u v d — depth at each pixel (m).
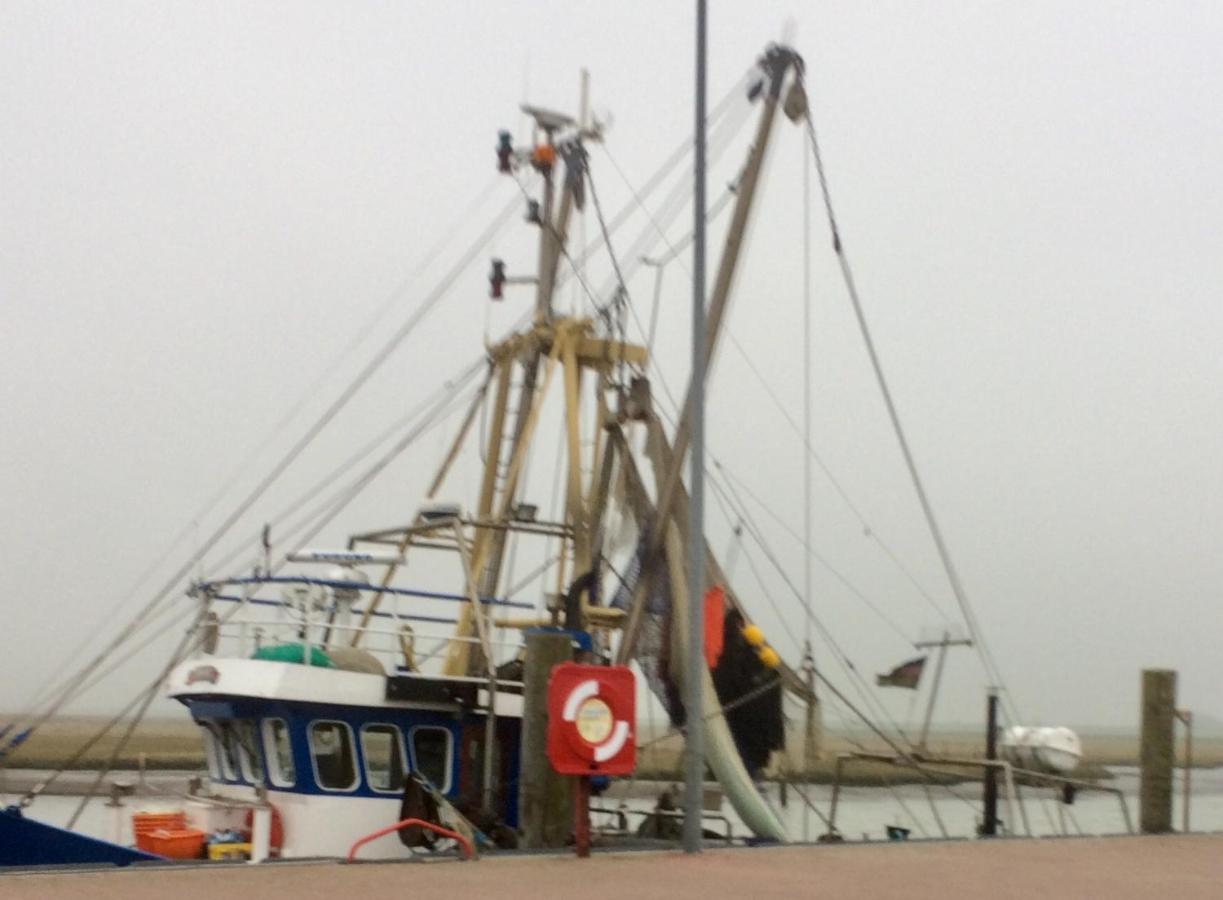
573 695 11.27
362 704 16.19
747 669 19.06
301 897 8.94
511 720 17.52
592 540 21.55
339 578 16.97
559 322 21.47
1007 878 11.23
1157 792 17.22
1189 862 13.11
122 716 17.53
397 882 9.79
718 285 19.95
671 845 14.34
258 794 15.97
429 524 18.75
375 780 16.31
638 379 21.27
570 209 22.81
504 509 20.75
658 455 20.81
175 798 17.95
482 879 10.08
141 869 10.39
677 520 19.83
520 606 20.52
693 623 12.37
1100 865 12.52
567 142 22.86
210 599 18.11
